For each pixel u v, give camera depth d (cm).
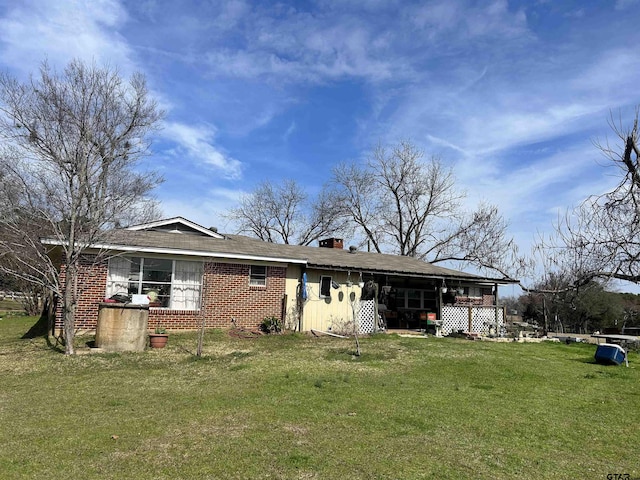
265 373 948
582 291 992
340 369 1004
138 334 1194
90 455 488
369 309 1817
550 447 550
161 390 804
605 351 1232
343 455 497
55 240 1214
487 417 669
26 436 550
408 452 512
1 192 1132
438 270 2095
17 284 2595
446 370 1029
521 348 1512
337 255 2078
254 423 606
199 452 499
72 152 1141
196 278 1563
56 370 966
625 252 894
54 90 1186
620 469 484
